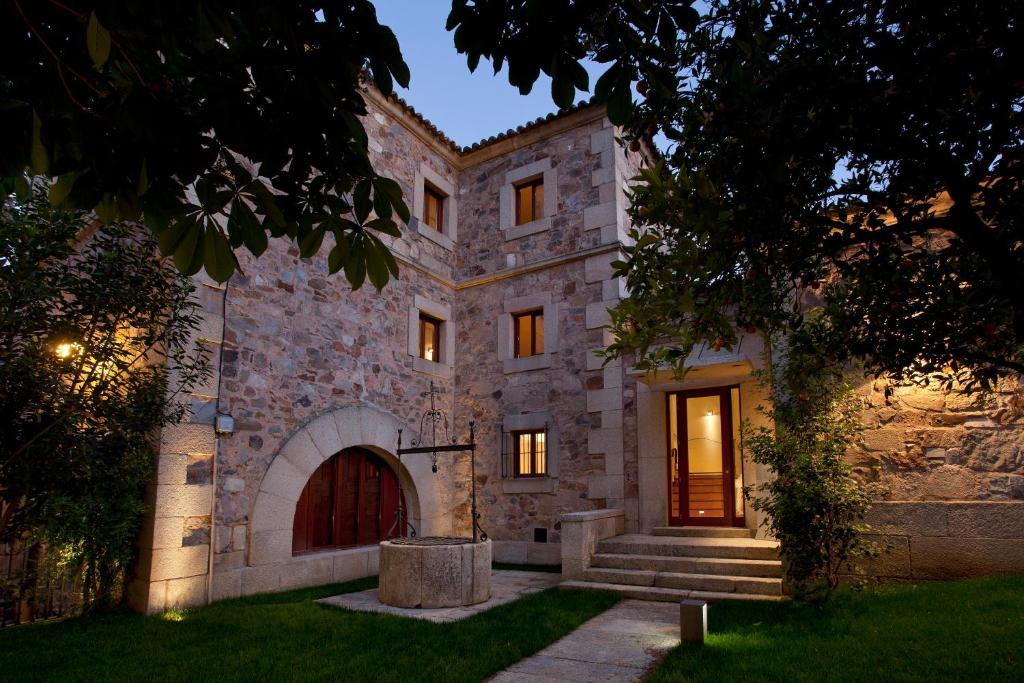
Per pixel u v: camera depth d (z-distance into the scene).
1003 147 2.20
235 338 6.61
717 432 8.02
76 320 3.99
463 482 9.48
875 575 5.62
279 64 1.75
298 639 4.71
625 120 1.87
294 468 7.02
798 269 2.66
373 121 8.85
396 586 5.91
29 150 1.74
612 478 8.27
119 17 1.50
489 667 4.05
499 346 9.59
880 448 5.76
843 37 2.33
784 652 4.00
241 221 1.85
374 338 8.42
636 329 2.96
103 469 4.57
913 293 2.45
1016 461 5.27
